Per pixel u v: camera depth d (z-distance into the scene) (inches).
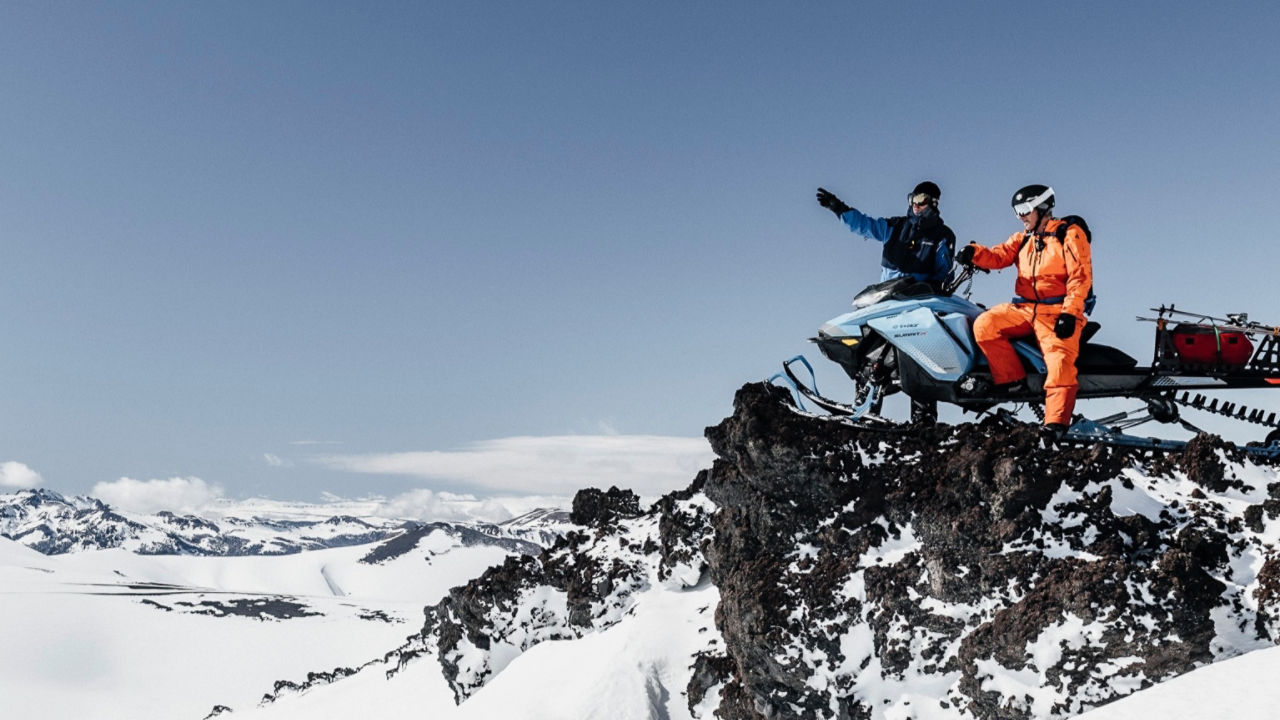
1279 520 333.1
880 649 382.9
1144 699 279.9
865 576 397.1
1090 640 328.8
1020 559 356.2
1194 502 352.5
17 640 6097.4
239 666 5787.4
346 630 6756.9
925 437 411.8
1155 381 366.9
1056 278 361.7
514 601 706.2
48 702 5167.3
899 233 401.7
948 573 372.5
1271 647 296.2
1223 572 331.0
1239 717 242.8
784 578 412.5
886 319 398.3
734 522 457.1
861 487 413.7
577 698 519.8
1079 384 376.2
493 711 555.2
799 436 423.8
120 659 5944.9
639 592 644.7
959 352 384.2
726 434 462.6
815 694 391.2
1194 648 318.0
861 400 427.5
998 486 369.7
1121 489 361.4
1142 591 326.3
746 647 412.5
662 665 525.3
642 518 735.1
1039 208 368.5
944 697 364.8
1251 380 354.9
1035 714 334.6
